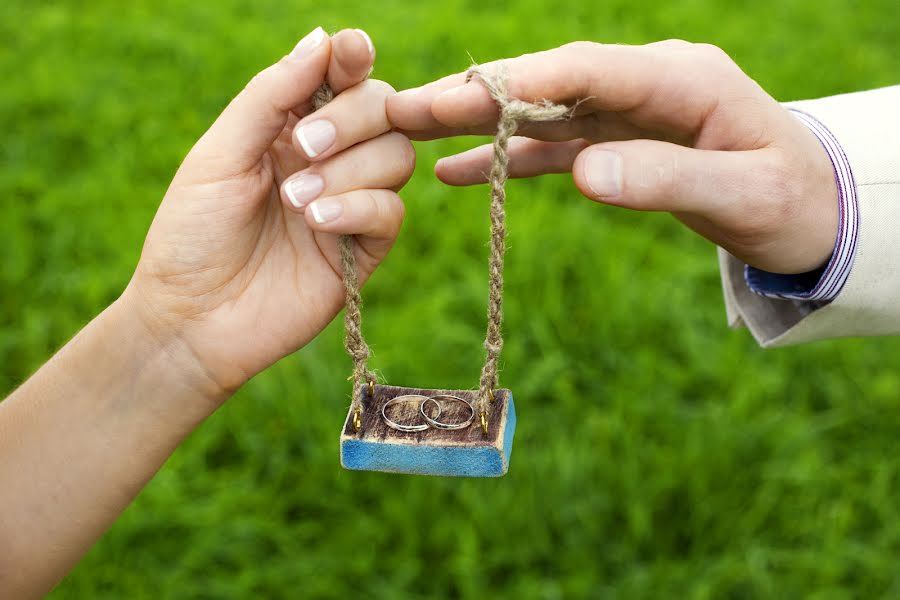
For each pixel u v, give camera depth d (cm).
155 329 58
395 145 57
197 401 59
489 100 56
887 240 58
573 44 57
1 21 146
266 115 57
